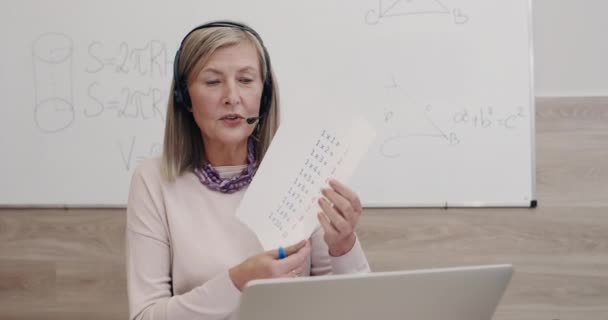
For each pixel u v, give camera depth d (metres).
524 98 1.68
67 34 1.77
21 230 1.79
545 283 1.69
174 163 1.04
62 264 1.78
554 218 1.69
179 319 0.88
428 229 1.72
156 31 1.75
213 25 1.03
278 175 0.87
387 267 1.73
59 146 1.78
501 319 1.71
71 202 1.78
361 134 0.85
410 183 1.71
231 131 1.01
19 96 1.78
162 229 1.02
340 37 1.71
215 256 0.99
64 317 1.79
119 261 1.77
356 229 1.73
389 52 1.71
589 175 1.69
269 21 1.73
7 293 1.80
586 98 1.69
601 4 1.69
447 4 1.69
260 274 0.83
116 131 1.77
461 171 1.70
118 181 1.77
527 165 1.68
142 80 1.76
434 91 1.70
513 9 1.68
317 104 0.87
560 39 1.71
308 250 0.86
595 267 1.68
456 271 0.65
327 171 0.87
